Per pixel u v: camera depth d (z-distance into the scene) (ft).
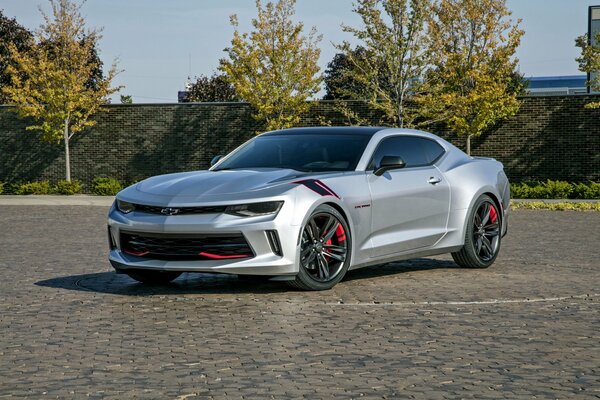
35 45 118.93
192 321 24.08
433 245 33.45
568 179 105.81
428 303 26.91
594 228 56.80
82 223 61.72
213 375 18.21
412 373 18.38
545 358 19.79
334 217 29.30
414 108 106.11
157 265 28.22
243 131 114.52
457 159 35.60
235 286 30.22
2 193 115.24
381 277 32.60
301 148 32.22
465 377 18.04
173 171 116.16
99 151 117.50
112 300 27.61
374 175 31.14
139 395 16.66
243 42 110.83
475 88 104.37
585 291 29.43
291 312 25.36
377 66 105.81
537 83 274.77
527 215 69.56
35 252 42.24
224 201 27.76
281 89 110.93
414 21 103.60
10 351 20.61
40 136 117.91
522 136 106.63
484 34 104.88
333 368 18.81
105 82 114.52
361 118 110.73
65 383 17.61
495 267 35.96
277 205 27.84
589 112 104.83
